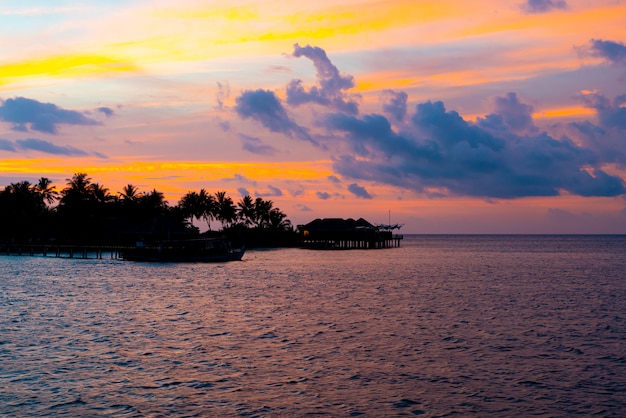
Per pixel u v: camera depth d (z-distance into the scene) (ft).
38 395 74.64
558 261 411.95
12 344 102.01
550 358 95.71
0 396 74.02
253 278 242.58
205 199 557.33
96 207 451.12
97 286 200.13
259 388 78.84
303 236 546.26
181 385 79.61
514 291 198.49
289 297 175.42
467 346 104.37
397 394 76.84
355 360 93.66
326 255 467.52
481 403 73.56
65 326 119.96
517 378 84.12
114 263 317.22
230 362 91.66
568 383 81.76
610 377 84.64
